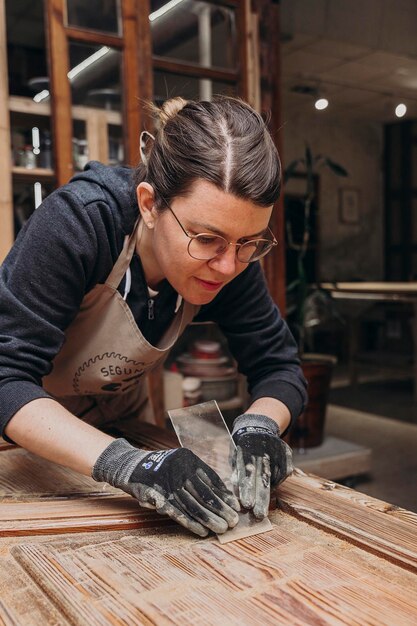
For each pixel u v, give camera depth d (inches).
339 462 121.5
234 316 48.2
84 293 41.1
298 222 276.1
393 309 209.6
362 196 302.4
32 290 37.5
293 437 125.3
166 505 32.2
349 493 38.4
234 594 26.6
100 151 94.7
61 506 36.0
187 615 24.9
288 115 277.6
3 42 87.5
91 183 40.8
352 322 215.2
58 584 27.4
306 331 138.6
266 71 111.8
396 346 257.8
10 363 36.9
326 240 292.0
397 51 197.9
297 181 280.4
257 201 31.9
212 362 110.1
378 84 235.0
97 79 93.3
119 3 93.1
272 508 36.8
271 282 116.6
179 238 33.9
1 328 37.5
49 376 49.9
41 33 95.1
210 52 102.5
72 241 37.9
